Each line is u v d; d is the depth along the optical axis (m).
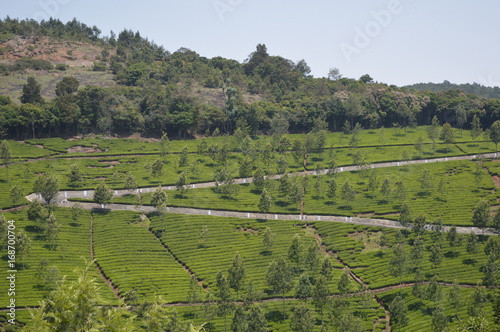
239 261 147.00
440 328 129.62
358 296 151.88
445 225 192.75
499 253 164.50
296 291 147.25
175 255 173.25
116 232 181.12
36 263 155.25
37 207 173.38
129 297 136.38
